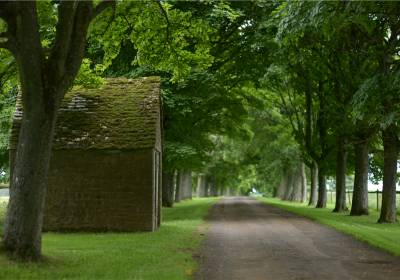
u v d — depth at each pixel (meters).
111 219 21.19
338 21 16.22
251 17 30.94
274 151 56.03
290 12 16.89
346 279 11.23
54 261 12.12
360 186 32.72
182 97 30.52
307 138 41.75
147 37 18.28
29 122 11.89
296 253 15.22
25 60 11.67
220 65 32.62
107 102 23.20
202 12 29.06
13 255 11.61
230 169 74.12
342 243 17.61
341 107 28.45
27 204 11.83
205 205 48.09
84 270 11.23
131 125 21.95
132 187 21.20
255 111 49.88
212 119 37.38
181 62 18.77
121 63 29.98
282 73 27.52
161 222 25.61
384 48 19.48
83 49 12.59
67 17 12.06
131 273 10.95
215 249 15.95
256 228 23.09
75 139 21.56
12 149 20.95
